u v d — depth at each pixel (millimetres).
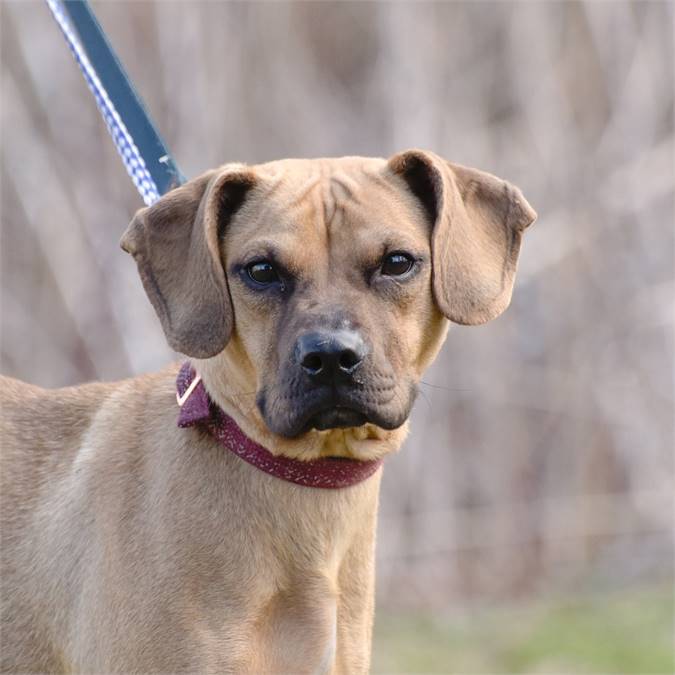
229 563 5676
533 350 14727
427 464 13969
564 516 14352
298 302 5582
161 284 5805
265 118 14875
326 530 5871
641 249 14891
